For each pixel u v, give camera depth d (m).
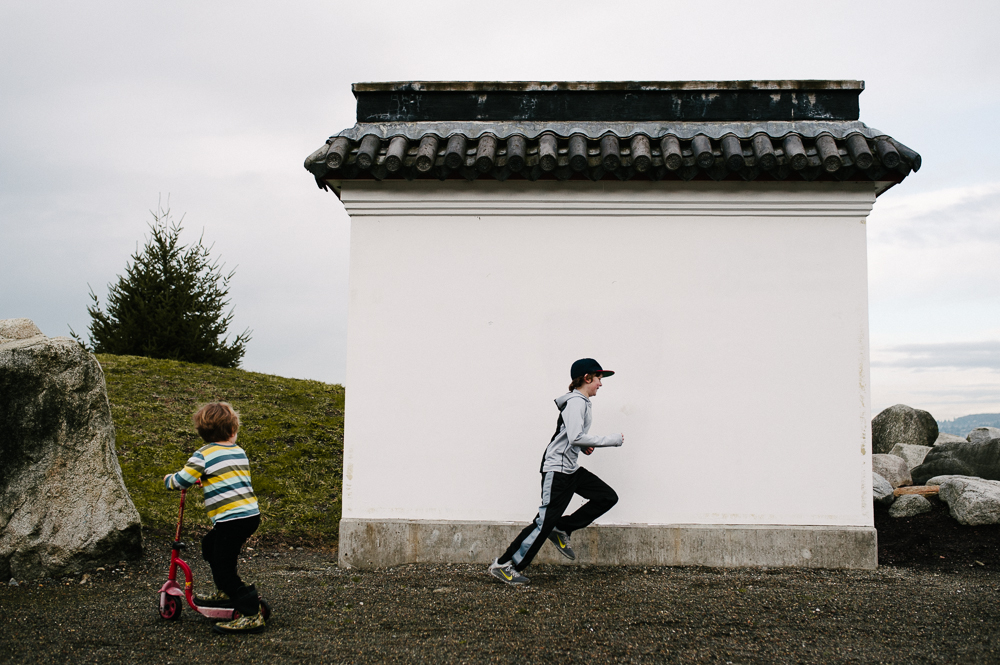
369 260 6.41
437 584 5.62
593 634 4.61
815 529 6.12
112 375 12.87
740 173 5.98
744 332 6.26
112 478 6.34
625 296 6.32
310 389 14.08
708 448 6.20
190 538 7.29
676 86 6.62
